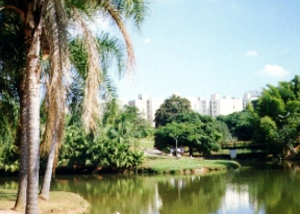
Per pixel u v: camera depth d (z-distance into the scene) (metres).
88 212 15.29
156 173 34.16
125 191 23.06
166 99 79.06
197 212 15.84
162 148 46.78
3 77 13.36
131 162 35.78
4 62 12.62
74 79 14.73
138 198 20.08
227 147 51.09
